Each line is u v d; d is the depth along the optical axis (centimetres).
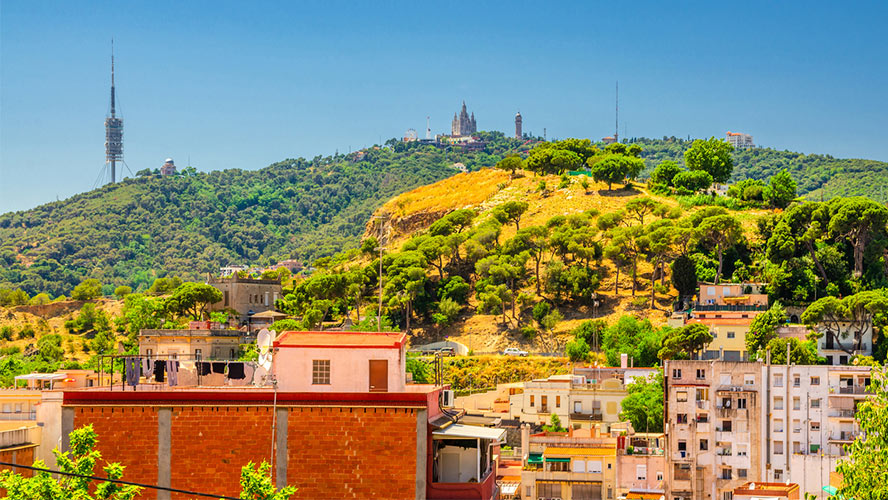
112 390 6819
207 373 7156
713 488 15812
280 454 6544
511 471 14525
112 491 6131
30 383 10994
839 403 15900
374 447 6550
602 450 14700
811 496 8194
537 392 19275
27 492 6012
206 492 6519
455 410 7575
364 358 6744
